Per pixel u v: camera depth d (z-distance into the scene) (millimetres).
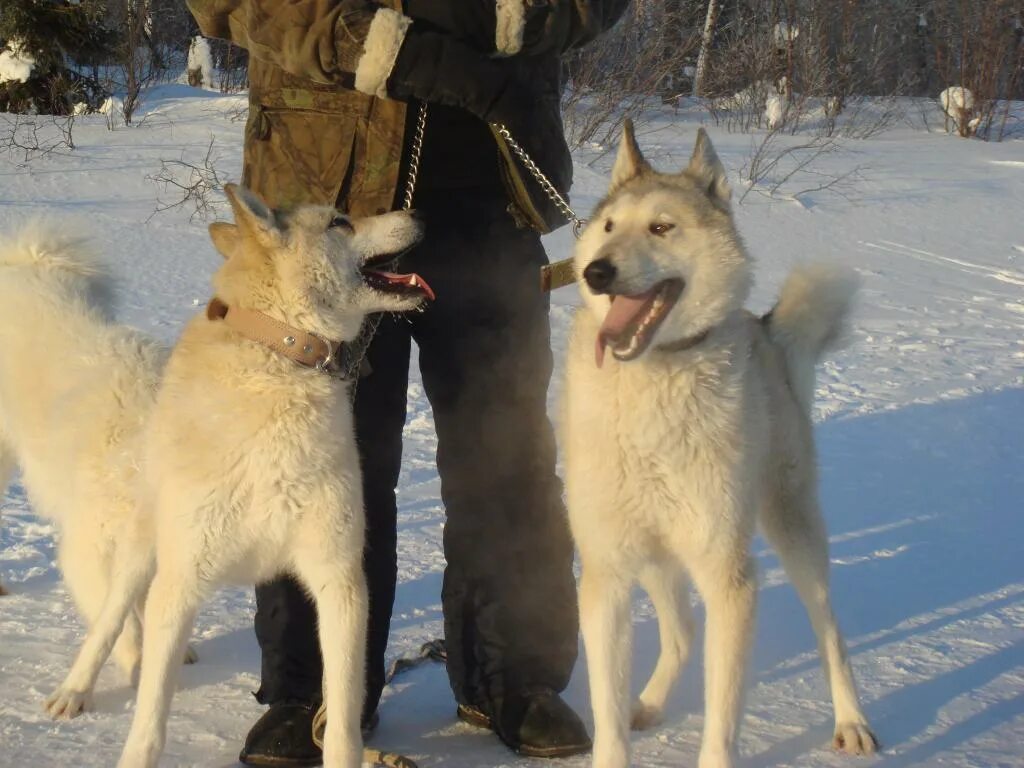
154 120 16609
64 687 3352
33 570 4469
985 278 11508
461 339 3291
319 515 2971
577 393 3145
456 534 3338
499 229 3299
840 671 3318
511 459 3318
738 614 3043
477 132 3254
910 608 4262
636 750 3236
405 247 3129
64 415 3814
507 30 2980
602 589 3082
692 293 3100
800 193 14484
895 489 5777
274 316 3029
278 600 3180
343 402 3055
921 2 26953
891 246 12617
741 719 3004
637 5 17328
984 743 3188
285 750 3055
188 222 11242
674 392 3012
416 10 3016
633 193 3279
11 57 18141
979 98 21750
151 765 2840
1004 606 4277
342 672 2932
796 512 3504
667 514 3062
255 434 2920
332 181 3160
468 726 3381
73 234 4414
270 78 3193
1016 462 6270
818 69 21516
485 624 3291
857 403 7352
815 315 3656
